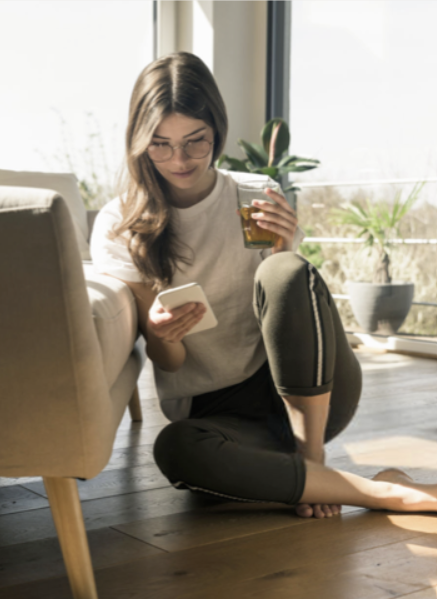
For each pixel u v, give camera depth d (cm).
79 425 91
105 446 95
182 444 132
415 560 114
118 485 157
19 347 89
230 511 139
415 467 159
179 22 489
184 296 119
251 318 150
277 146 409
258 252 150
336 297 410
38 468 93
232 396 152
